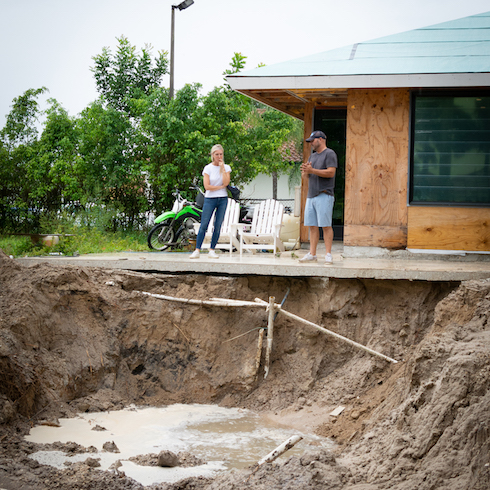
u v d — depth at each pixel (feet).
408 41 32.71
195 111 50.83
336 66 29.89
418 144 29.73
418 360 17.92
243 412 23.18
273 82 29.30
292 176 87.86
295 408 22.95
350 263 26.61
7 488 13.48
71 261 27.04
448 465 13.23
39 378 20.48
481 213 28.84
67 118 56.29
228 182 28.60
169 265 26.27
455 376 15.49
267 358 24.11
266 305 23.86
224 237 34.81
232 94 53.11
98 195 52.47
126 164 53.26
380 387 22.09
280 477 14.29
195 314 25.41
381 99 29.60
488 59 28.37
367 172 29.86
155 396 24.04
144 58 60.64
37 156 56.08
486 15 34.30
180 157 49.93
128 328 24.70
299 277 26.21
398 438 15.23
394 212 29.68
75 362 22.48
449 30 33.40
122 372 23.94
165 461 16.40
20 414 19.17
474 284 21.68
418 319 24.21
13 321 21.42
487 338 17.85
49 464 15.76
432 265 25.98
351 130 29.94
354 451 17.04
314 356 24.75
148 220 54.85
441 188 29.68
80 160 52.60
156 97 50.55
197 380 24.59
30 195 55.57
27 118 60.39
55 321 23.04
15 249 35.81
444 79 27.07
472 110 29.19
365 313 25.11
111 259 27.12
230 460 17.57
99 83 60.23
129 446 18.26
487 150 29.14
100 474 15.02
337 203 39.42
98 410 21.76
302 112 42.34
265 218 33.81
